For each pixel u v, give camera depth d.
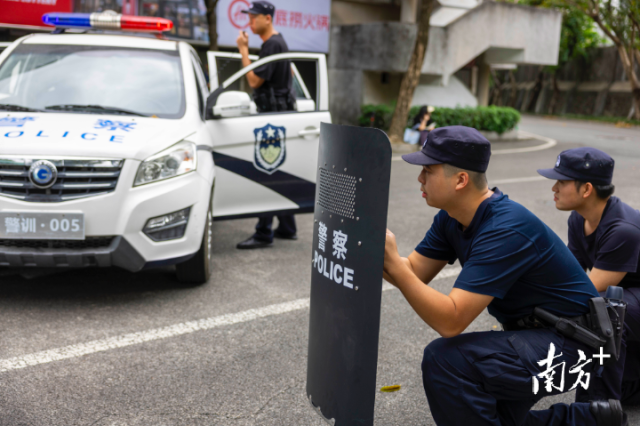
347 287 2.01
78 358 3.17
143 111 4.47
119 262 3.80
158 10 12.73
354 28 16.30
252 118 5.08
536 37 17.14
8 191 3.68
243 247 5.54
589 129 24.91
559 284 2.14
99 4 12.02
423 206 7.73
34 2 11.26
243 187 5.08
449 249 2.41
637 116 29.28
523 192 9.01
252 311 3.97
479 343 2.13
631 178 10.86
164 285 4.43
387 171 1.85
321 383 2.18
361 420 2.01
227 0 13.71
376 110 15.68
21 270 4.57
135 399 2.78
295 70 7.28
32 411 2.63
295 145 5.31
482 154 2.03
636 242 2.61
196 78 5.05
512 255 2.03
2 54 4.80
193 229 4.11
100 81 4.63
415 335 3.70
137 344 3.38
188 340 3.47
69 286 4.29
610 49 35.34
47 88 4.54
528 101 42.44
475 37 16.05
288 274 4.82
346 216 2.00
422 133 13.80
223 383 2.98
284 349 3.41
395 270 1.98
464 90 18.03
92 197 3.72
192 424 2.60
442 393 2.16
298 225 6.72
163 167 3.98
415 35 15.14
